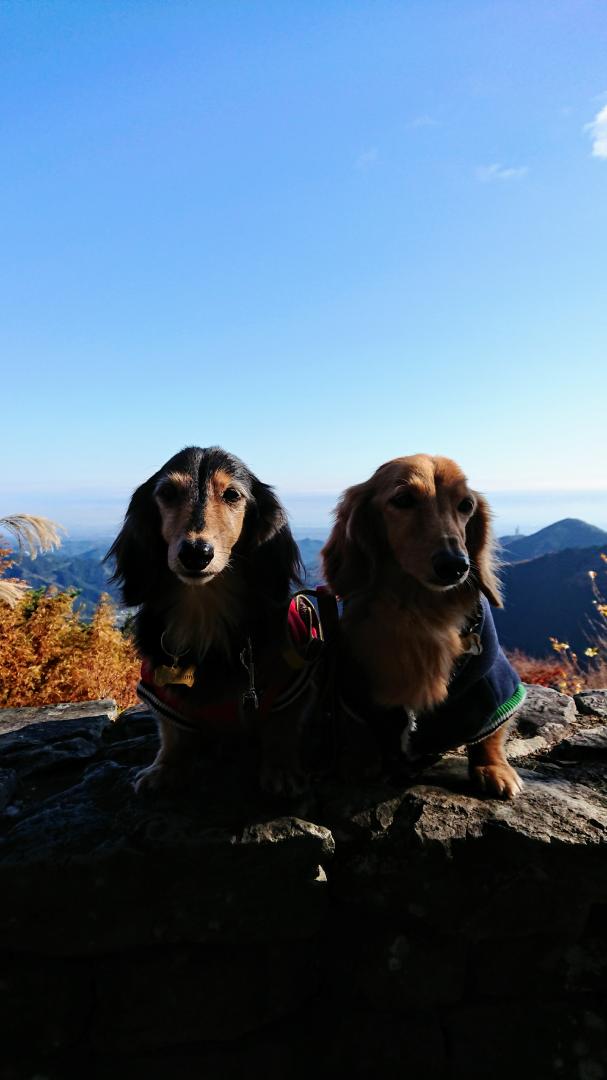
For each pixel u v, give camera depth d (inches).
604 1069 21.1
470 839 21.5
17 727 33.1
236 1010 21.4
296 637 24.7
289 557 25.4
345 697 24.7
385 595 24.0
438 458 25.3
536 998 21.9
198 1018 21.2
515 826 21.6
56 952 21.0
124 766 26.8
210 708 23.6
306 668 24.0
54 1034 21.0
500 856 21.4
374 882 21.7
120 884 20.7
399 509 23.5
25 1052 21.0
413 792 23.8
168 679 23.0
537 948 21.8
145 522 24.5
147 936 21.0
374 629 23.9
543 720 31.5
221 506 22.8
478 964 21.8
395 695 23.7
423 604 23.6
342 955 22.2
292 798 23.1
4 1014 21.0
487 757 24.7
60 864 20.6
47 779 27.4
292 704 24.0
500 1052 21.5
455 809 22.5
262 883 21.0
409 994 21.7
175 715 23.5
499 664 25.2
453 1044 21.6
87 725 32.4
